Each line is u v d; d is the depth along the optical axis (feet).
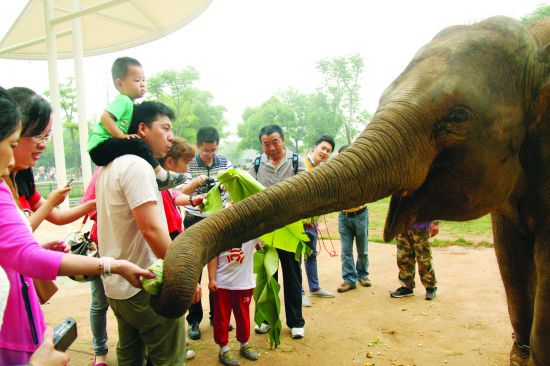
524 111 7.54
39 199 9.57
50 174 147.23
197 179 12.13
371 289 19.44
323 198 6.89
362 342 14.06
